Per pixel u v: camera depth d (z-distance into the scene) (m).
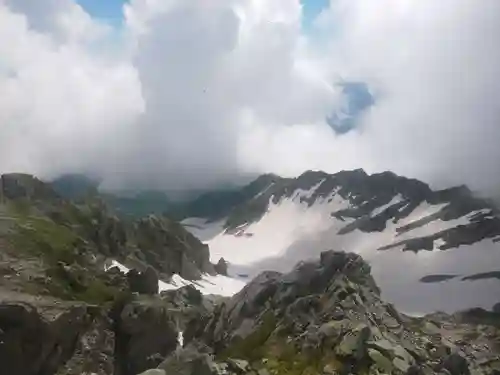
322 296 172.12
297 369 141.75
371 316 164.25
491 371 184.50
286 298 177.62
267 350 155.00
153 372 128.62
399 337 162.12
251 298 184.88
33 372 199.25
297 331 159.38
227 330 180.00
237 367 141.62
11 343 193.75
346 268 185.12
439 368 151.88
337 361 139.62
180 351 141.75
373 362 138.25
